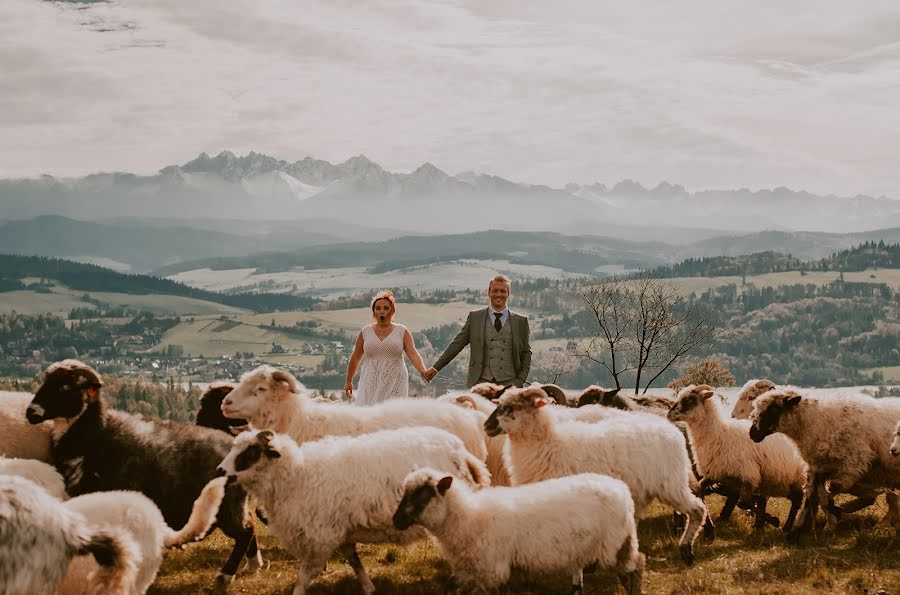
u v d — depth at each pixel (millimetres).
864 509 14578
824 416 12625
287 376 12008
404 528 8977
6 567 6961
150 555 8500
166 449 10641
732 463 13703
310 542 9648
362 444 10156
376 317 14922
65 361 10711
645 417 11906
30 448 11070
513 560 9195
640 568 9617
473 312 16031
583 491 9375
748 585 10094
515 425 11273
